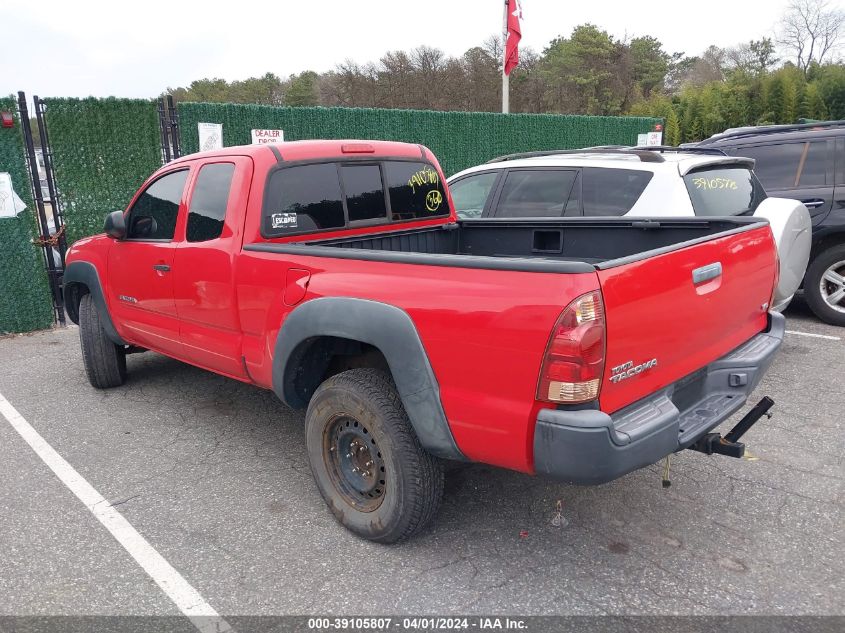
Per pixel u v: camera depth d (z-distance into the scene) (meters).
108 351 5.34
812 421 4.49
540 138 14.45
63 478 3.97
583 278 2.36
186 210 4.12
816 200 6.50
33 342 7.14
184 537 3.32
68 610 2.79
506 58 15.71
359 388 3.05
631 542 3.19
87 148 7.79
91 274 5.09
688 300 2.87
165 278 4.27
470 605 2.77
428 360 2.75
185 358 4.46
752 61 51.25
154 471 4.05
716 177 5.44
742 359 3.27
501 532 3.29
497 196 6.14
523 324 2.45
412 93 50.53
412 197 4.60
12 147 7.11
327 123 10.55
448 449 2.79
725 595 2.79
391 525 3.06
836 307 6.66
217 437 4.54
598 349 2.39
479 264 2.60
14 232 7.24
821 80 30.58
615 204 5.40
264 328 3.54
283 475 3.98
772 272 3.65
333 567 3.05
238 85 74.06
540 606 2.75
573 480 2.46
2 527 3.44
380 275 2.92
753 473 3.81
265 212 3.71
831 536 3.19
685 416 3.01
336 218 4.11
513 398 2.53
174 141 8.50
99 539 3.32
